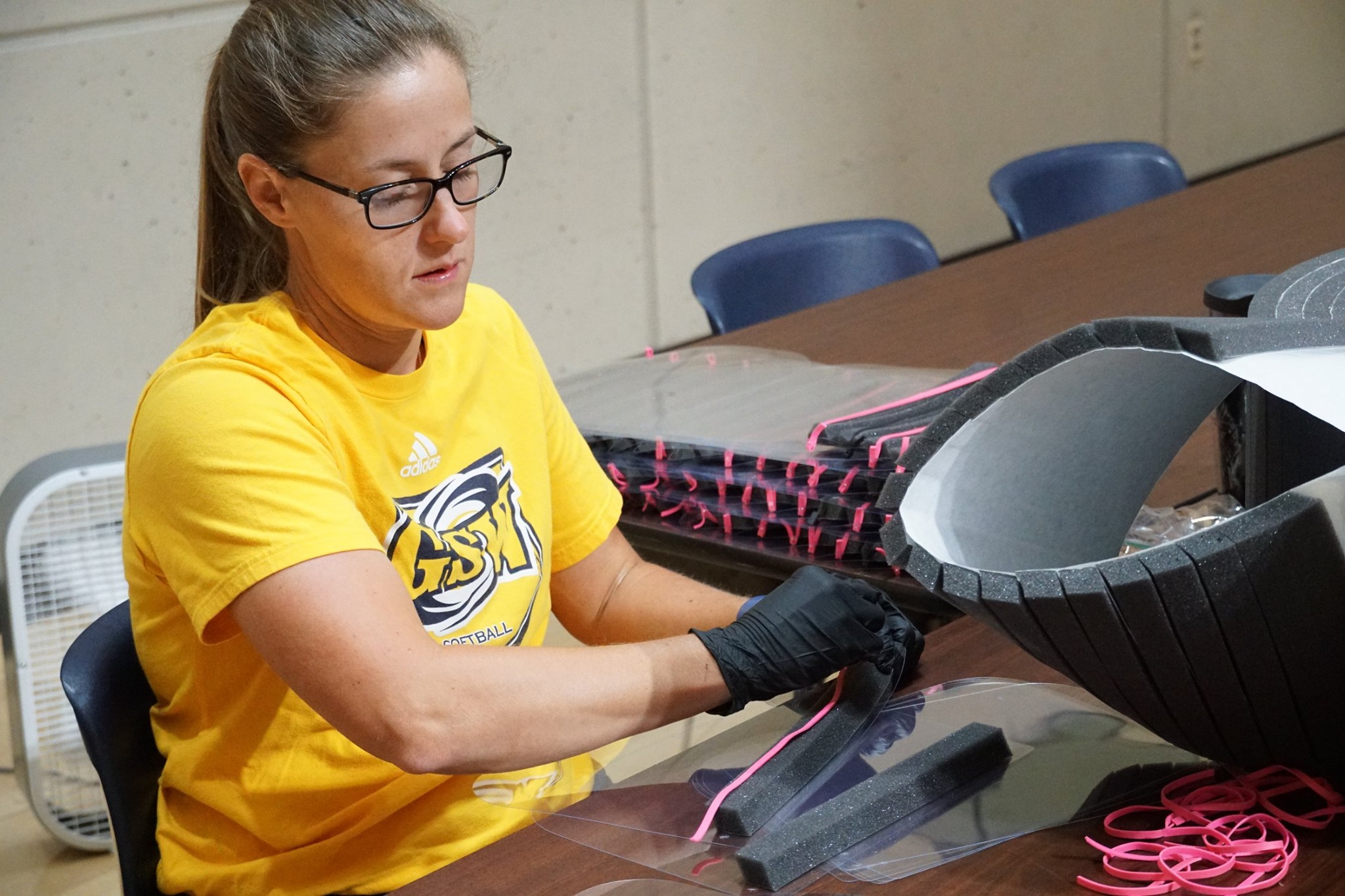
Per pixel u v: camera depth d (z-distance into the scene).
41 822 2.10
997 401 0.87
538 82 3.74
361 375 1.08
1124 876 0.81
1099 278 2.26
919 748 0.96
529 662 0.99
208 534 0.97
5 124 2.90
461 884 0.89
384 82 0.96
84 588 2.02
